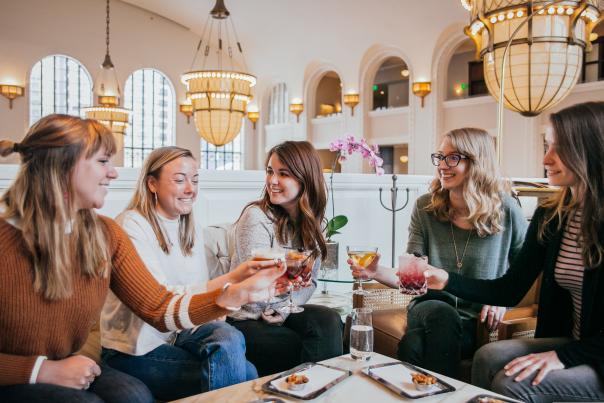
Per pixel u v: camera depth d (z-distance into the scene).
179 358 1.60
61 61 11.11
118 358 1.64
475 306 2.13
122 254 1.46
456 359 1.94
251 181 2.72
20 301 1.21
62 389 1.18
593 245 1.57
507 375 1.50
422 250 2.28
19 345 1.24
